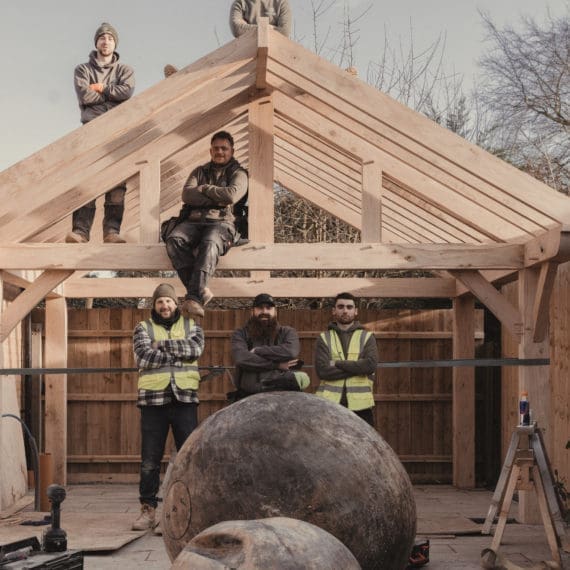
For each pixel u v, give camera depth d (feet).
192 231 20.98
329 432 11.21
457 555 17.43
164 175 26.91
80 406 30.99
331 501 10.64
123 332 31.01
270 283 29.27
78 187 21.56
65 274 21.52
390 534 11.05
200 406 31.30
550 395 22.62
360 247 21.39
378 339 31.14
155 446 19.84
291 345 19.40
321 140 22.86
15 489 25.52
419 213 26.53
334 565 8.63
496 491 18.16
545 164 49.11
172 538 11.35
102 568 16.10
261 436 11.02
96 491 28.30
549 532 16.55
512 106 49.85
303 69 19.77
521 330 21.74
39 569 11.14
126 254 21.30
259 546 8.38
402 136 20.22
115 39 23.81
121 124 19.71
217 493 10.84
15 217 20.51
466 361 22.56
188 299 20.16
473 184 20.20
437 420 31.07
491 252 21.50
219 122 22.07
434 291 29.78
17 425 27.09
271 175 22.16
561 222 19.42
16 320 21.52
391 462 11.52
